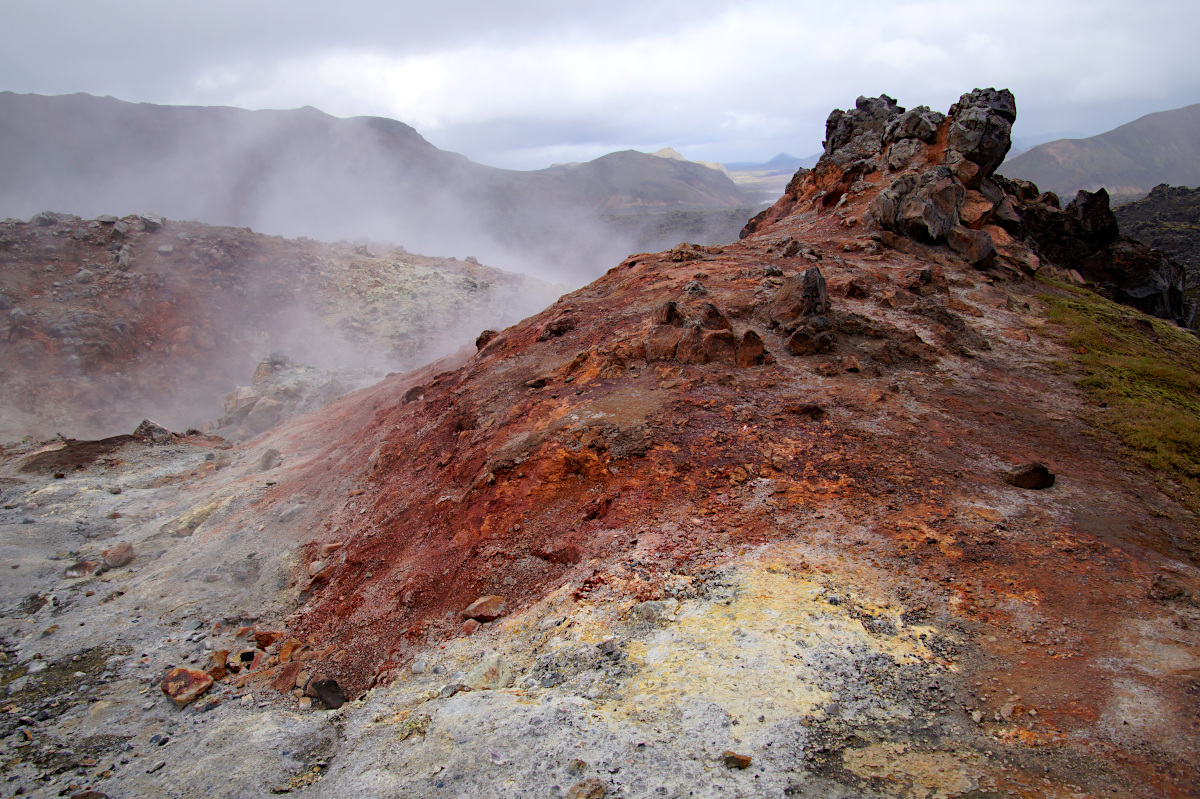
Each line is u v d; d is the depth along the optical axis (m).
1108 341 16.94
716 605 7.34
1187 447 11.29
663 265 21.77
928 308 16.56
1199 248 63.44
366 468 16.27
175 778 6.83
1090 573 7.48
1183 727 5.14
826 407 11.60
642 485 9.89
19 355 35.88
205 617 11.88
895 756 5.19
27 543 15.24
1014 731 5.36
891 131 29.47
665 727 5.68
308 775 6.37
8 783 7.62
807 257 20.56
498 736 5.84
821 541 8.33
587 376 13.89
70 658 10.69
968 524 8.50
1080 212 31.41
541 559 9.25
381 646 9.11
